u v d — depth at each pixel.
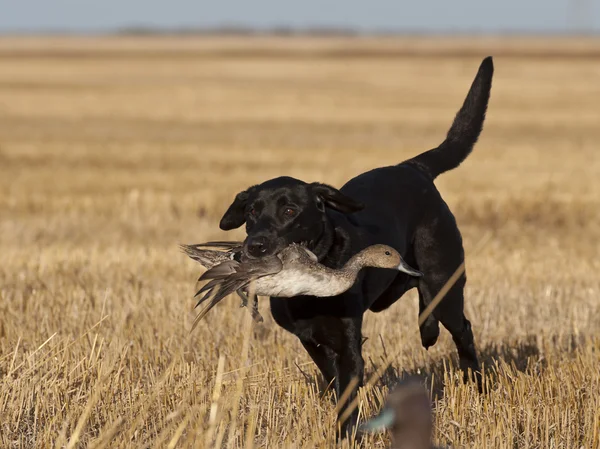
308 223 8.54
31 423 9.12
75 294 13.55
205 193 25.72
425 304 10.41
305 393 9.16
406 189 10.19
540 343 12.32
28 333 11.63
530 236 20.88
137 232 20.59
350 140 39.84
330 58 122.44
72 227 21.08
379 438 8.62
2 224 21.11
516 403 9.22
